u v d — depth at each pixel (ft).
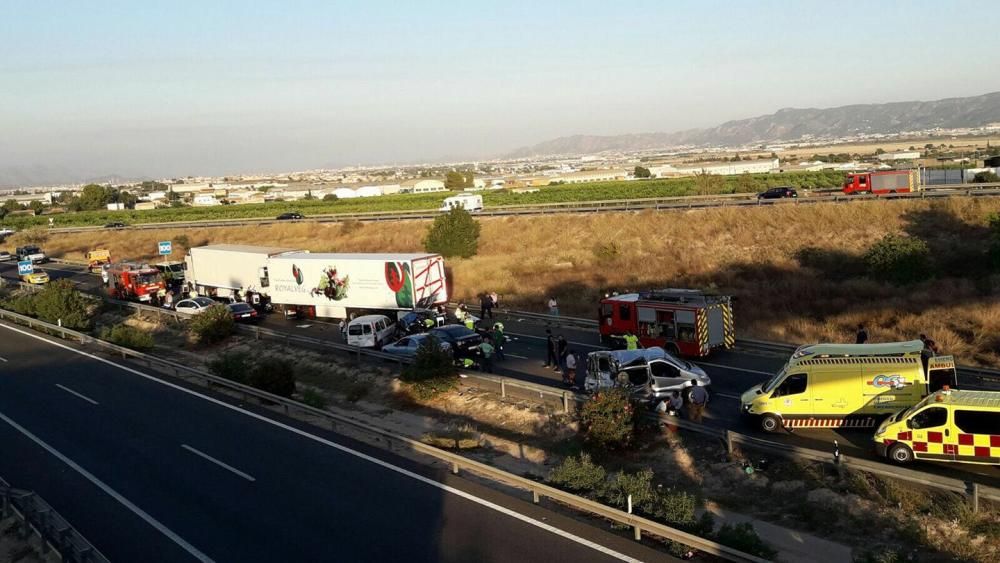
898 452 53.26
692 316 91.40
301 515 51.19
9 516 54.49
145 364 108.17
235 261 154.51
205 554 45.73
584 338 110.11
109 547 47.50
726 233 163.73
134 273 171.01
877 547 42.52
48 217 428.56
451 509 51.03
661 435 64.18
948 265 123.85
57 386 96.58
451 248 186.19
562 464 58.70
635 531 44.45
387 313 130.72
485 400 80.43
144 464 64.08
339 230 249.96
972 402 51.26
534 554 42.86
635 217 186.19
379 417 81.61
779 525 47.03
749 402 65.21
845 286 121.39
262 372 86.94
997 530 41.47
